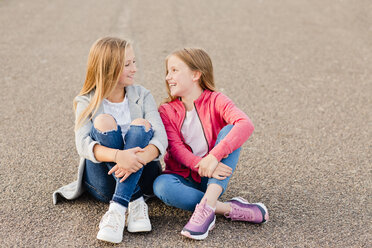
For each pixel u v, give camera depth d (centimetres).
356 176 304
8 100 444
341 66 560
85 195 275
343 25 759
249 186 291
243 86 490
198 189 257
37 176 299
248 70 543
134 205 241
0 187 284
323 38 684
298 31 722
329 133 377
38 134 369
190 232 227
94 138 232
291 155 336
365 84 498
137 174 232
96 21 776
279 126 390
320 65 563
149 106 261
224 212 245
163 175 243
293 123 397
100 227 228
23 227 243
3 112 415
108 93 245
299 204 270
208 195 232
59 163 318
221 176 235
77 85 488
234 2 952
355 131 381
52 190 281
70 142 354
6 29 717
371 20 788
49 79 505
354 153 340
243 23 772
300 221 252
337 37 689
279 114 417
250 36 692
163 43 647
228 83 498
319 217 256
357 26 752
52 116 408
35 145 348
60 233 238
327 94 469
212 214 232
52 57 580
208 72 259
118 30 715
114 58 239
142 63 559
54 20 783
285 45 647
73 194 258
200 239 231
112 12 852
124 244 229
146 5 920
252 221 246
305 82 504
